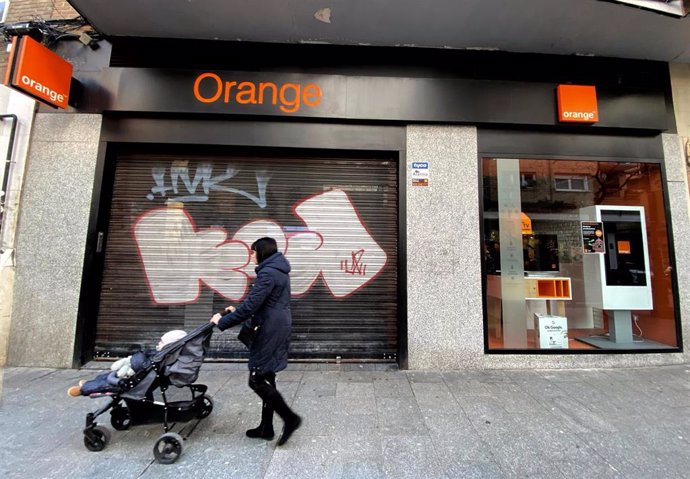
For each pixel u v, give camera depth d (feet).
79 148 15.31
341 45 15.78
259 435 9.19
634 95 15.87
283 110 15.23
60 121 15.40
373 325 15.53
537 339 15.48
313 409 10.94
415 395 12.04
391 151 15.79
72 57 15.57
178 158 15.99
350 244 15.84
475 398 11.82
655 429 9.87
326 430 9.70
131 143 15.49
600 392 12.35
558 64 16.08
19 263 14.78
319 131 15.65
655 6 11.55
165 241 15.65
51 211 15.01
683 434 9.62
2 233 14.74
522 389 12.59
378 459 8.41
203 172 15.97
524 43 15.35
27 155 15.23
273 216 15.89
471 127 15.79
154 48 15.64
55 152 15.28
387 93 15.42
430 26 14.37
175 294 15.47
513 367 14.78
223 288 15.57
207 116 15.44
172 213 15.76
